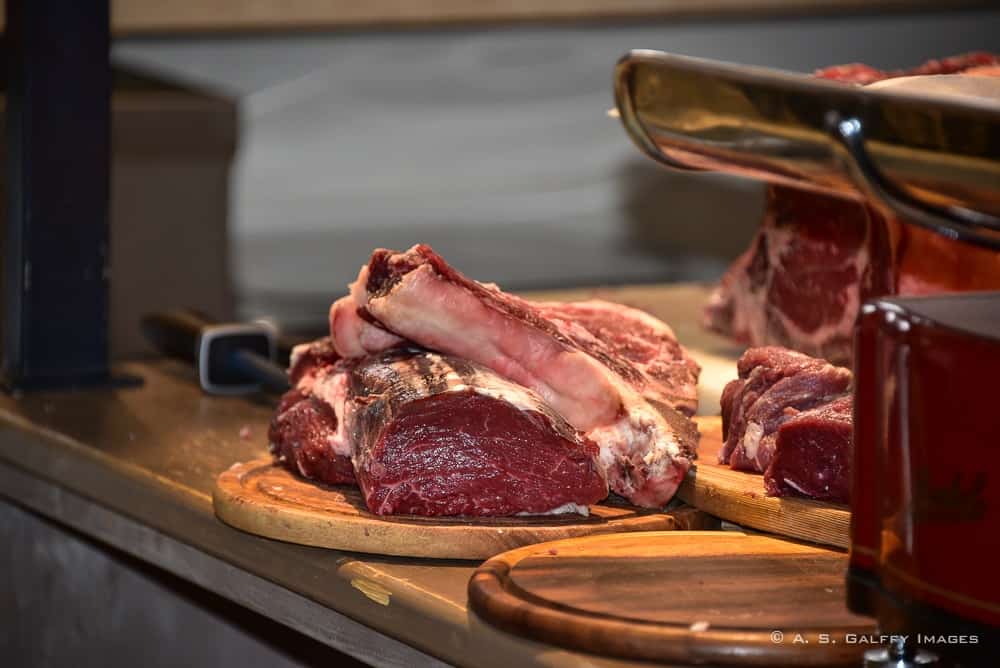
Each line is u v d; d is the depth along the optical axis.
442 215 4.84
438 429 1.48
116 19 4.33
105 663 2.17
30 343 2.31
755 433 1.57
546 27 4.75
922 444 1.03
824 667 1.12
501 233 4.89
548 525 1.48
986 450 0.99
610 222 4.94
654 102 1.12
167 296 3.91
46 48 2.26
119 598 2.13
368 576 1.40
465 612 1.27
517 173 4.86
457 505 1.49
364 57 4.66
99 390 2.33
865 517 1.09
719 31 4.89
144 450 1.92
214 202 3.93
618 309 1.85
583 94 4.84
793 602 1.22
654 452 1.53
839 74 1.96
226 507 1.57
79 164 2.32
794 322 2.13
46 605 2.23
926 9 4.97
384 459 1.48
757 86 1.00
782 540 1.44
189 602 2.02
